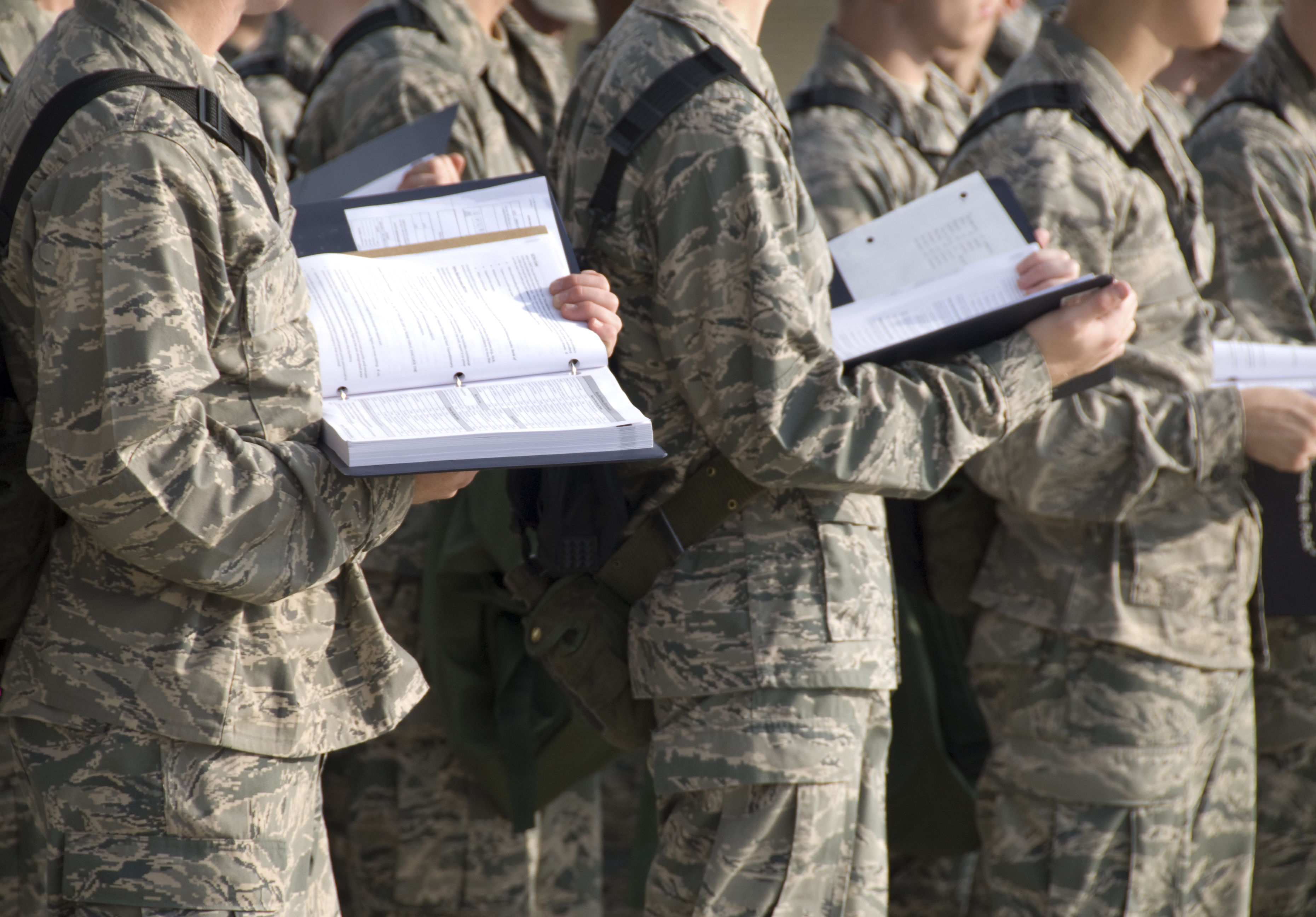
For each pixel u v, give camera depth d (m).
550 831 10.59
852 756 7.26
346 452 5.25
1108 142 8.88
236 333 5.30
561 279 6.32
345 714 5.92
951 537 9.50
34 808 5.57
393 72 10.18
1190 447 8.66
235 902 5.40
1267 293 10.25
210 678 5.36
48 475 5.06
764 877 7.10
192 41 5.54
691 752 7.27
